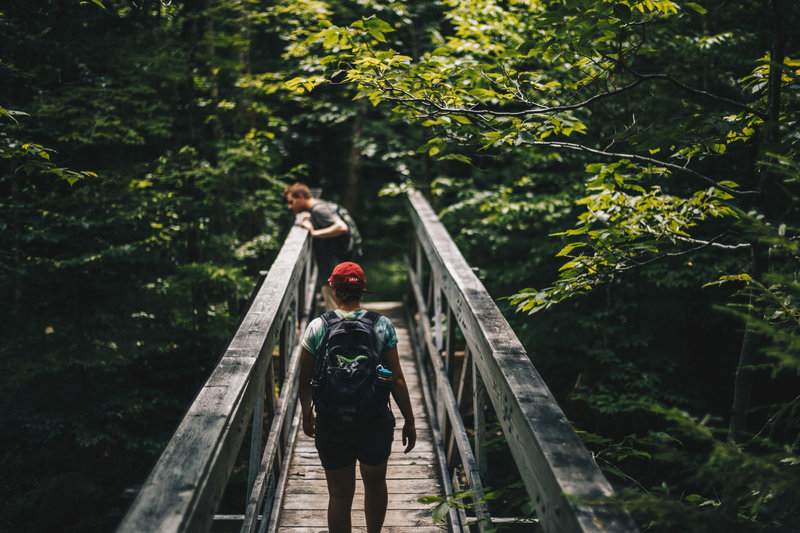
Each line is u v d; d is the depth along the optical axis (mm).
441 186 7562
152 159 7902
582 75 4648
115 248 6645
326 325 2760
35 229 6492
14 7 5320
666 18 4383
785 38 2668
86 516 6758
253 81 7484
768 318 2561
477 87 3318
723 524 1512
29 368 6746
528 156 6121
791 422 2324
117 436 7777
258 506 2824
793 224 3662
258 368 2662
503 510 5422
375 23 3021
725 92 5723
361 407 2592
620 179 3299
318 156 15484
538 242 7324
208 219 8422
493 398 2480
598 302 7070
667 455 1579
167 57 6914
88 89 6324
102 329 7395
